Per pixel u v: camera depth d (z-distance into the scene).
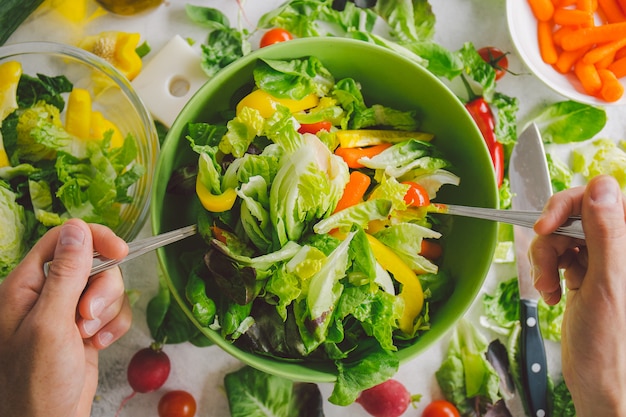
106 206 0.66
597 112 0.73
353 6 0.73
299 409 0.70
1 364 0.53
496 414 0.71
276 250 0.59
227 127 0.61
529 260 0.66
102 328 0.62
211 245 0.59
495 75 0.73
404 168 0.63
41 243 0.55
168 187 0.61
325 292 0.58
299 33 0.73
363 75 0.65
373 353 0.61
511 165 0.71
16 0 0.67
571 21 0.71
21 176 0.67
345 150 0.63
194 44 0.73
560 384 0.72
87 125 0.68
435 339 0.61
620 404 0.58
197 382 0.71
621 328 0.56
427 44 0.72
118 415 0.70
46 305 0.52
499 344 0.72
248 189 0.59
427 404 0.72
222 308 0.60
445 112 0.64
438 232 0.66
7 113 0.67
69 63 0.69
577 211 0.56
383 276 0.60
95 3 0.72
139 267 0.71
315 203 0.59
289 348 0.60
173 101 0.71
